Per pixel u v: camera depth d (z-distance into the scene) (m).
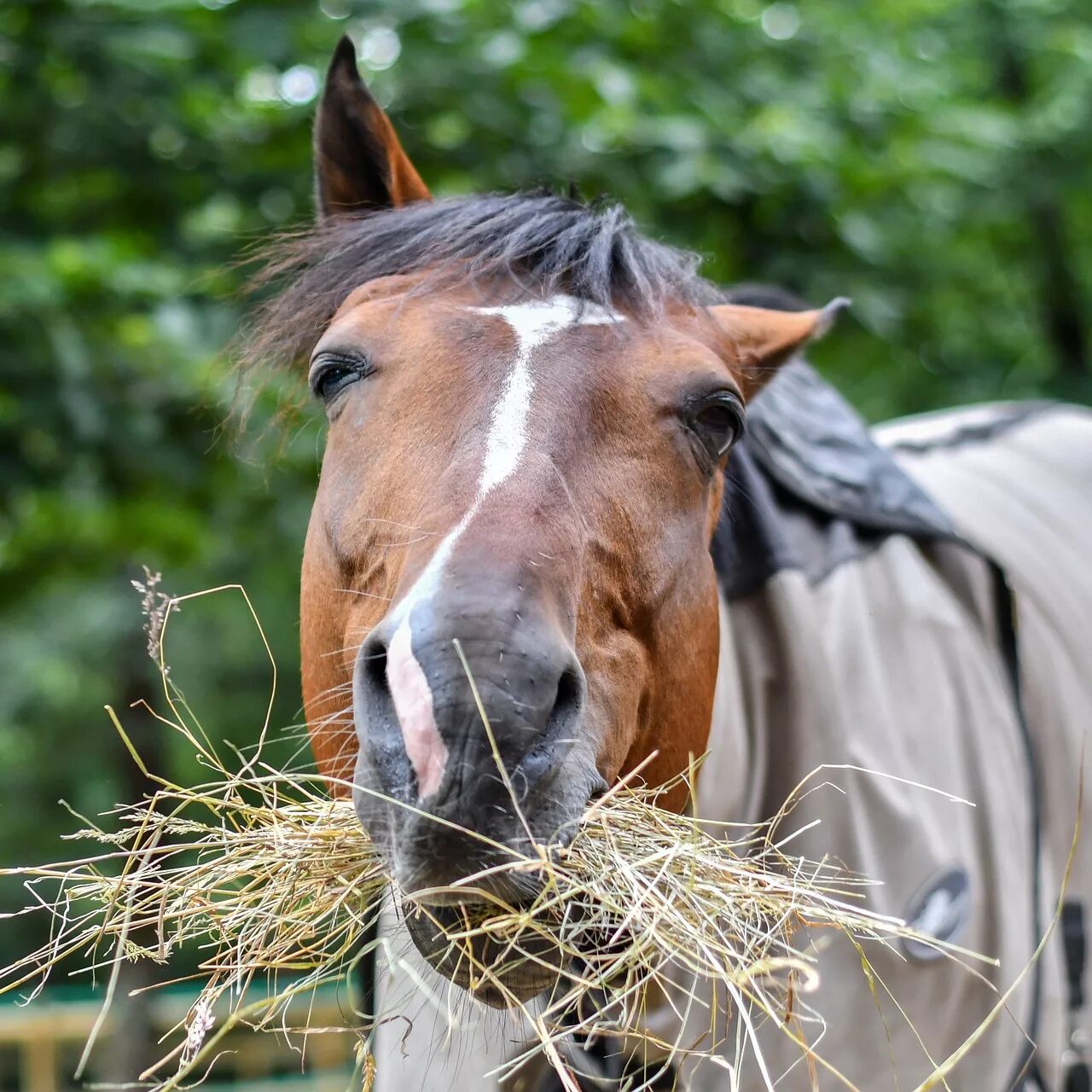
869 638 2.45
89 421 4.55
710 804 2.21
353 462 1.80
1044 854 2.48
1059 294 7.58
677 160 4.96
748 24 5.52
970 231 6.91
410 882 1.44
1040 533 3.03
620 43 5.29
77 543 6.27
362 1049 1.66
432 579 1.47
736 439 1.96
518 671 1.41
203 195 5.22
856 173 5.29
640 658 1.77
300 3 4.91
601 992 2.08
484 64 4.92
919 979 2.20
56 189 5.23
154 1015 8.89
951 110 5.95
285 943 1.68
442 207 2.08
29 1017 8.30
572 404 1.72
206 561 6.44
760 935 1.62
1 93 4.86
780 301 2.97
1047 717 2.63
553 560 1.53
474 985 1.52
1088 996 2.48
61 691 11.99
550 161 5.01
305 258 2.29
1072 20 7.19
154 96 4.91
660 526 1.77
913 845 2.27
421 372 1.76
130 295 4.69
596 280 1.87
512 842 1.43
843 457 2.68
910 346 6.46
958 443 3.32
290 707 11.45
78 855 12.40
